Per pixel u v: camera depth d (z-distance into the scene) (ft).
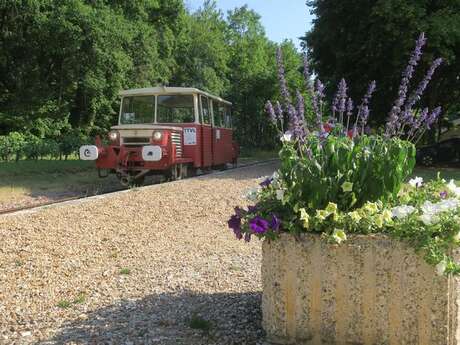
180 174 57.62
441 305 12.39
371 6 74.90
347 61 81.82
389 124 15.19
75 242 24.80
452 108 111.34
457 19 71.05
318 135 15.20
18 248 23.26
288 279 13.26
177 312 15.61
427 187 15.55
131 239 25.81
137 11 129.08
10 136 88.07
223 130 74.54
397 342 12.62
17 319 15.40
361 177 13.71
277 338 13.47
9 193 50.03
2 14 114.21
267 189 15.37
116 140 54.39
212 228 28.96
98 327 14.55
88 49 112.27
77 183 61.72
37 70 123.24
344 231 12.84
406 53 70.23
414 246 12.38
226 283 18.48
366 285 12.71
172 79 177.88
